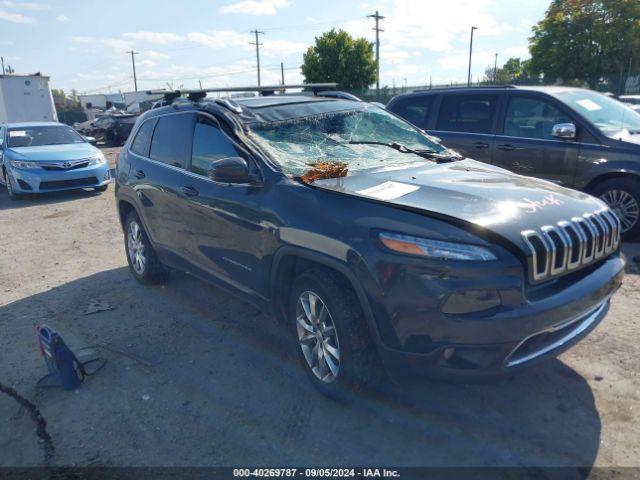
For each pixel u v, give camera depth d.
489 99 7.12
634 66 24.50
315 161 3.80
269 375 3.69
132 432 3.13
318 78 32.91
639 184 6.02
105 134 24.09
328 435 3.03
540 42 26.44
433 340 2.69
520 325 2.64
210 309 4.87
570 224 2.96
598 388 3.33
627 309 4.44
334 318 3.08
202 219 4.12
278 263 3.41
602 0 24.52
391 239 2.79
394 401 3.28
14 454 3.00
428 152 4.31
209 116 4.22
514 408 3.18
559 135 6.23
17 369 3.95
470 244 2.67
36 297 5.44
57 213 9.68
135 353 4.08
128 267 6.25
